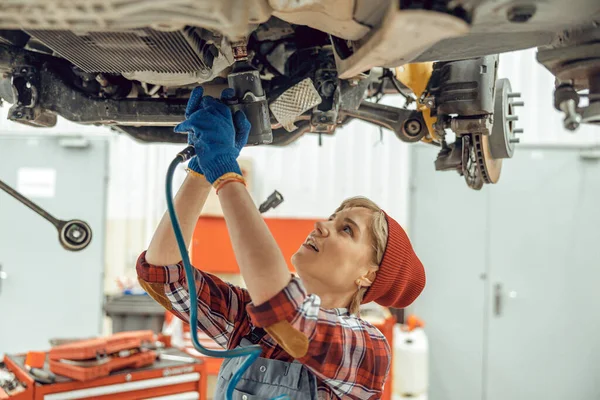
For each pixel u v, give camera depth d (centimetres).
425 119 163
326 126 142
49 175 419
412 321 387
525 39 100
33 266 415
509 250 399
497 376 400
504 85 153
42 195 418
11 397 223
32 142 419
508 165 399
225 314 131
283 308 96
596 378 393
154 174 446
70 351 239
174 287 126
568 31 100
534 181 398
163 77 121
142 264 126
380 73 184
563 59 102
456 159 156
